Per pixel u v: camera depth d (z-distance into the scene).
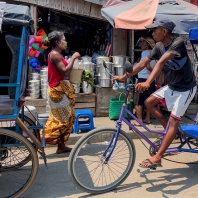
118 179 3.37
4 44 3.59
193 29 3.82
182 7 5.80
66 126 4.16
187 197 3.22
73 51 7.39
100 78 6.13
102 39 7.31
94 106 6.22
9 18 2.81
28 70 6.09
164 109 5.97
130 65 3.12
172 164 4.11
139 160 4.25
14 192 3.18
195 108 6.91
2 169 3.51
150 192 3.31
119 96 6.05
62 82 4.00
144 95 5.62
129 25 5.36
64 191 3.33
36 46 5.71
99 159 3.54
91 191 3.23
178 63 3.26
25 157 3.69
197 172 3.86
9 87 3.01
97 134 3.19
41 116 4.92
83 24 7.54
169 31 3.29
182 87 3.40
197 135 3.66
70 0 6.34
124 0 6.82
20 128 3.31
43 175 3.73
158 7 5.67
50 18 7.25
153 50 3.55
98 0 6.54
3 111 2.90
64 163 4.11
